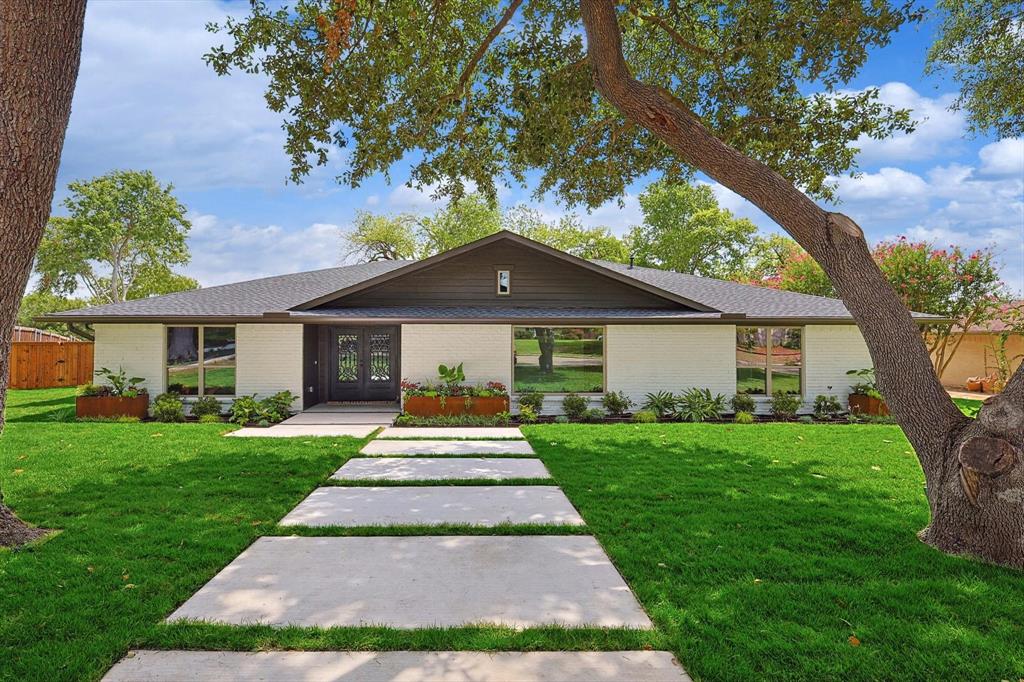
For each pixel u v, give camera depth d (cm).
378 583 384
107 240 3678
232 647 296
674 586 374
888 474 710
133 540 460
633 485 654
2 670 272
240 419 1177
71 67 481
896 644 300
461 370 1321
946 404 479
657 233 3909
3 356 470
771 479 681
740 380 1399
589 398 1370
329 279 1720
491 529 501
